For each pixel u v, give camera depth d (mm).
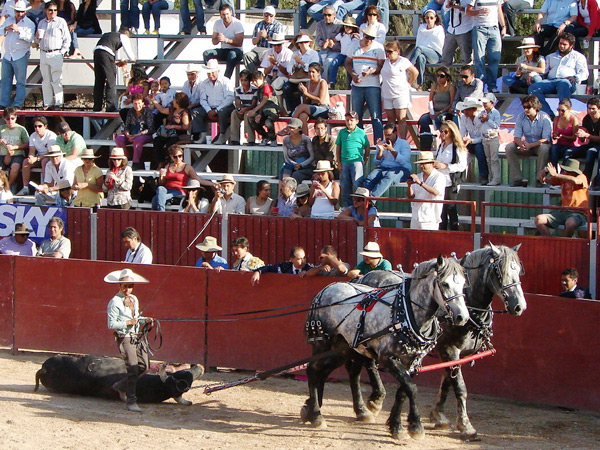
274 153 21203
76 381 12781
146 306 15039
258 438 10984
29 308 15789
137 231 17016
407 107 18406
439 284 10344
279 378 14242
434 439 11031
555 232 15000
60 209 17516
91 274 15344
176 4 34375
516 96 18703
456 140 16250
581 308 12406
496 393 13102
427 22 20219
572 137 16422
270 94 19344
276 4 22656
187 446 10547
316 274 13891
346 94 20219
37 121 20188
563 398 12586
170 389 12516
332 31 20109
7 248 16969
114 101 22016
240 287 14484
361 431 11352
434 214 15430
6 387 13352
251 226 16000
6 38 22484
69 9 23609
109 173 18328
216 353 14688
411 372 11039
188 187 17547
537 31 19266
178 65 27453
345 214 15938
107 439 10727
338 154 17406
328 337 11469
